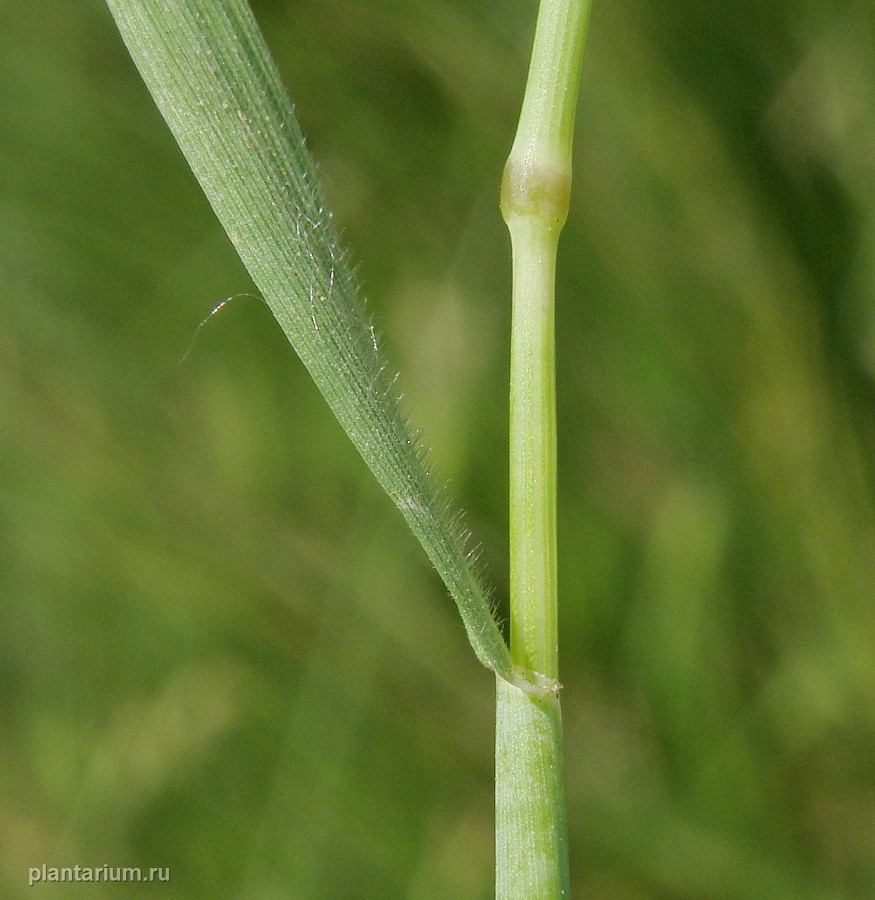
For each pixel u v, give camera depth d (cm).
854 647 27
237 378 28
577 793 27
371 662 27
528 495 16
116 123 28
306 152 15
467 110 27
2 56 27
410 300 27
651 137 27
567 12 16
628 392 28
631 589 28
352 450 28
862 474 27
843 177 27
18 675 28
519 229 16
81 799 27
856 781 27
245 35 15
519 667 16
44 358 28
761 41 27
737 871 27
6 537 28
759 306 27
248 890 27
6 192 27
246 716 27
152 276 28
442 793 27
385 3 26
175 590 27
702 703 28
